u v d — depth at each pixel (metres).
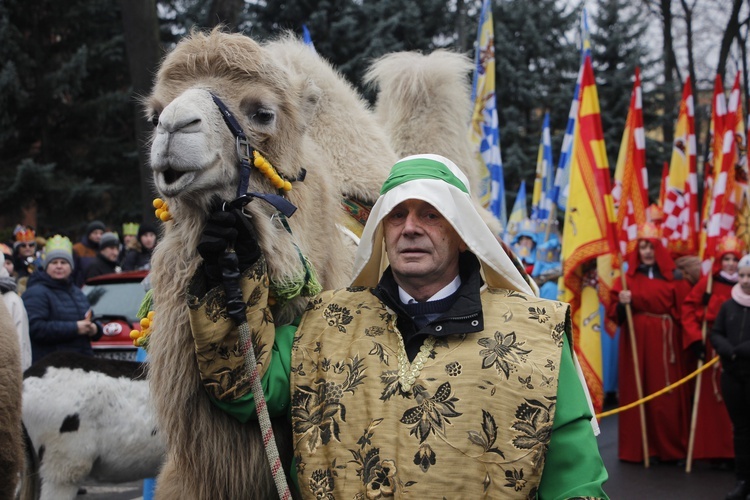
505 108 22.48
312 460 2.43
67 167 20.92
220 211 2.42
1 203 19.69
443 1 20.16
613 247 7.63
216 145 2.43
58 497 4.75
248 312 2.45
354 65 17.39
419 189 2.48
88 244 11.62
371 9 18.41
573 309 7.74
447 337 2.46
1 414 3.75
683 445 8.08
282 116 2.70
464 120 4.36
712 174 9.91
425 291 2.58
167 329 2.53
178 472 2.59
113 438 4.84
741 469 6.70
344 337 2.56
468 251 2.66
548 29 23.25
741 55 28.61
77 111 20.67
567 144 10.31
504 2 23.20
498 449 2.32
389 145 3.80
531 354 2.41
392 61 4.42
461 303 2.47
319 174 2.98
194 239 2.49
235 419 2.56
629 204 8.44
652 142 22.50
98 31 21.22
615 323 8.13
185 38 2.76
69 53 21.23
